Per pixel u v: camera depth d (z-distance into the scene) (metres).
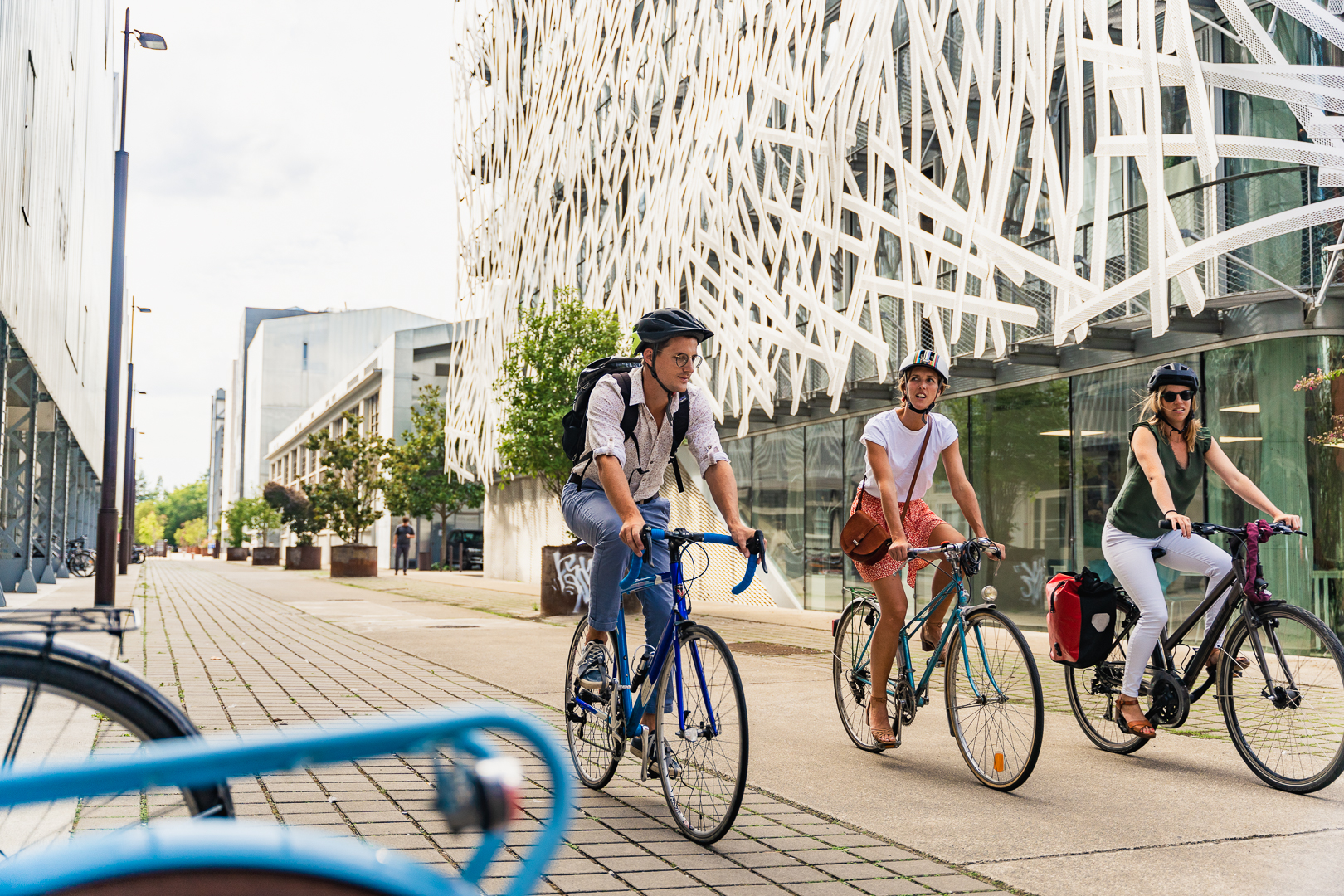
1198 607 5.29
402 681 8.10
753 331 18.05
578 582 15.62
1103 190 11.38
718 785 3.82
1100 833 4.02
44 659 1.95
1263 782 4.89
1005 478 14.98
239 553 70.75
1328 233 11.02
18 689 1.92
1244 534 5.00
